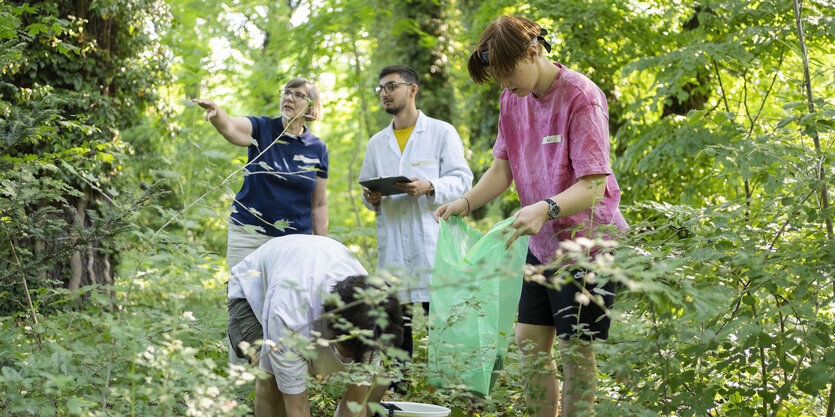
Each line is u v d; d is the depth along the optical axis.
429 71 13.23
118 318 2.49
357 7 6.91
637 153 6.81
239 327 2.85
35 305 3.39
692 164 6.36
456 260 3.19
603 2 6.84
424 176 4.37
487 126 12.84
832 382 2.39
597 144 2.82
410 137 4.45
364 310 2.29
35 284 5.34
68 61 7.59
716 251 2.60
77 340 3.04
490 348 2.71
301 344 2.15
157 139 9.03
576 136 2.86
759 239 2.80
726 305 2.51
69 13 7.63
